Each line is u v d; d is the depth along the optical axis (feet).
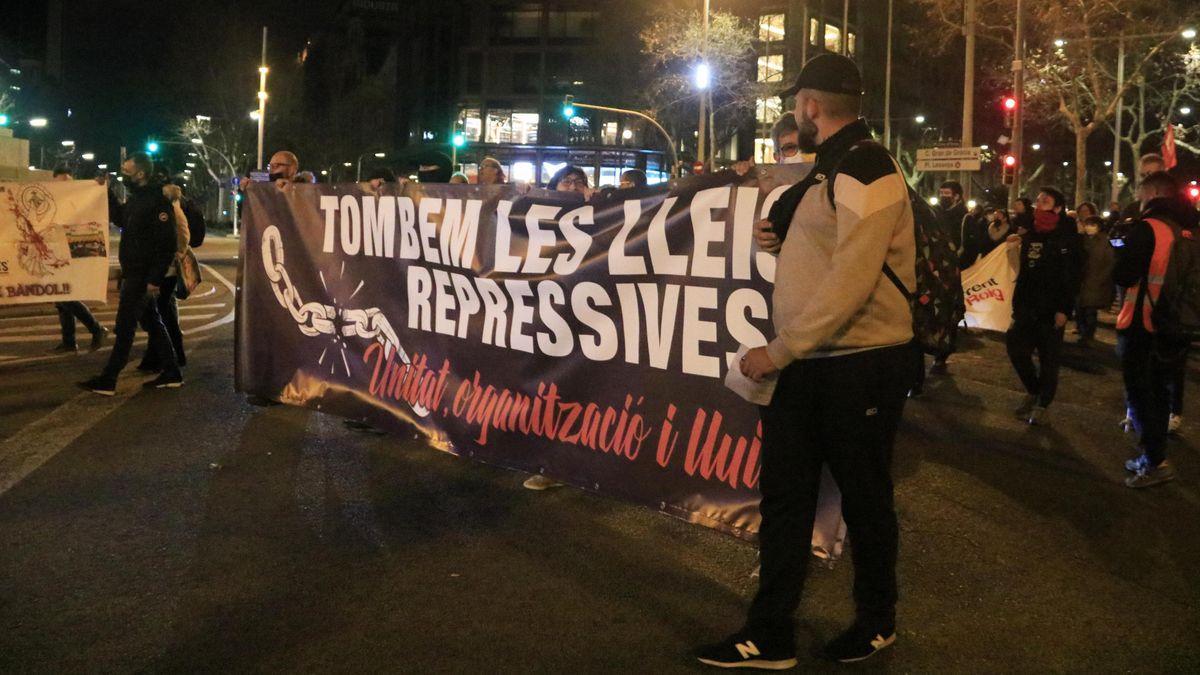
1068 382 32.40
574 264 14.90
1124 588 13.47
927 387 29.91
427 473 18.01
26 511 15.44
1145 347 18.72
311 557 13.65
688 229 13.32
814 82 10.19
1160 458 18.80
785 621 10.49
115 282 63.62
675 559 13.83
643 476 14.08
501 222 16.14
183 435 20.47
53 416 22.13
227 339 36.81
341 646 10.89
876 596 10.71
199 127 243.19
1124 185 169.48
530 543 14.38
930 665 10.85
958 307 10.35
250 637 11.09
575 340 14.98
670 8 171.12
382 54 330.54
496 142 227.40
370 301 19.01
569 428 15.17
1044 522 16.39
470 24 229.45
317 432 20.86
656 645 11.05
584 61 222.07
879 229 9.39
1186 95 121.39
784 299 10.09
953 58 252.42
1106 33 96.73
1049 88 98.89
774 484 10.43
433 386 17.70
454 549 14.07
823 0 195.42
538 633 11.32
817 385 10.07
